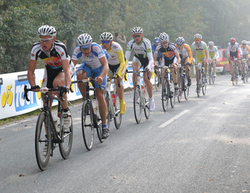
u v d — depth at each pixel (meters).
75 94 18.06
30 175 6.84
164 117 12.91
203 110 14.13
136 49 12.45
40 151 7.01
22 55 25.69
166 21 46.72
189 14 48.34
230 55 25.83
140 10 38.72
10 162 7.88
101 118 9.34
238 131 10.11
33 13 24.50
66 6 28.98
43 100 7.57
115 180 6.35
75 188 6.03
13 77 13.81
